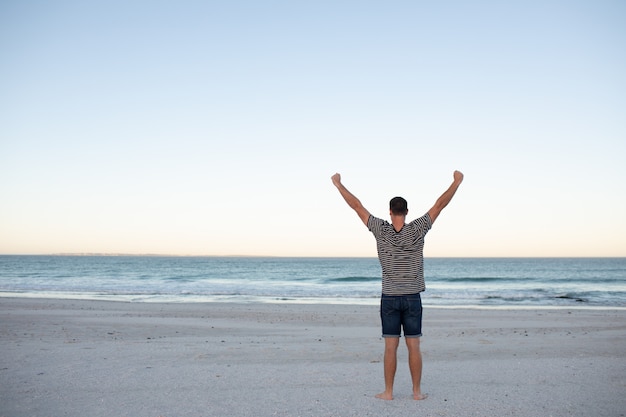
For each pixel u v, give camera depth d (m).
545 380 5.56
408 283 4.52
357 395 4.79
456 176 4.52
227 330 11.33
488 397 4.71
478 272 73.44
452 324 13.05
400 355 7.73
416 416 4.06
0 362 6.57
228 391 4.95
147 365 6.45
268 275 60.91
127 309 16.67
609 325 12.84
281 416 4.07
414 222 4.51
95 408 4.30
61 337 9.69
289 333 10.84
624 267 96.12
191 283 40.56
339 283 42.81
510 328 12.09
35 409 4.27
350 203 4.73
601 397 4.72
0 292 28.05
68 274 59.03
